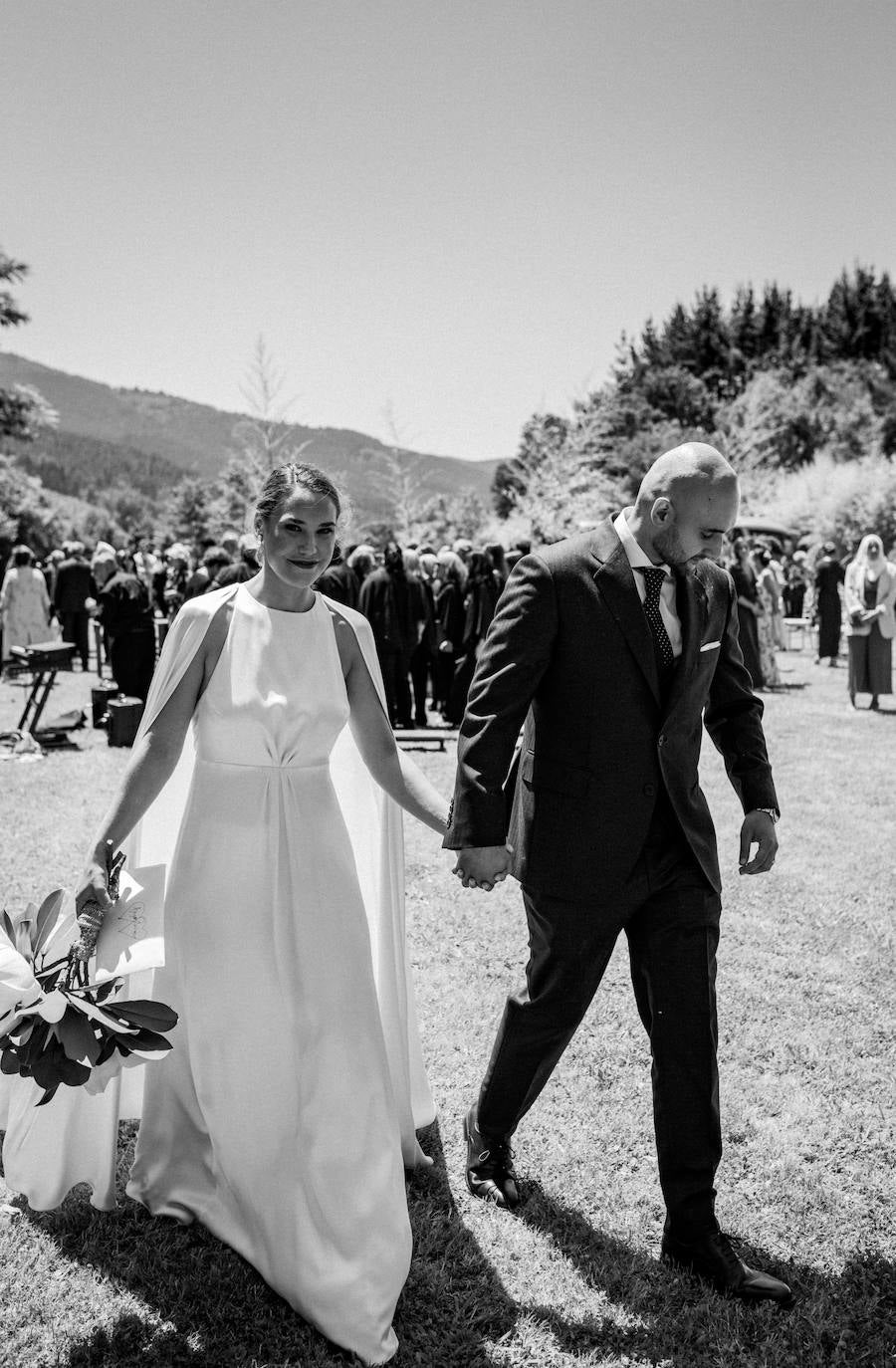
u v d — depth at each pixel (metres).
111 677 15.34
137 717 9.86
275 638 2.52
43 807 7.18
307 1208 2.46
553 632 2.62
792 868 6.17
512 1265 2.67
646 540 2.63
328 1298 2.37
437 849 6.33
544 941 2.71
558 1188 3.00
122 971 2.38
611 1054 3.77
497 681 2.63
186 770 2.77
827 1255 2.78
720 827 7.06
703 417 57.69
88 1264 2.61
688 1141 2.64
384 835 2.87
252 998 2.49
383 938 2.90
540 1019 2.77
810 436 52.75
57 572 16.08
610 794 2.62
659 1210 2.93
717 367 68.38
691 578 2.66
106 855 2.51
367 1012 2.58
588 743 2.63
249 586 2.58
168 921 2.59
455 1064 3.66
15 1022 2.30
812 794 8.14
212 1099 2.53
